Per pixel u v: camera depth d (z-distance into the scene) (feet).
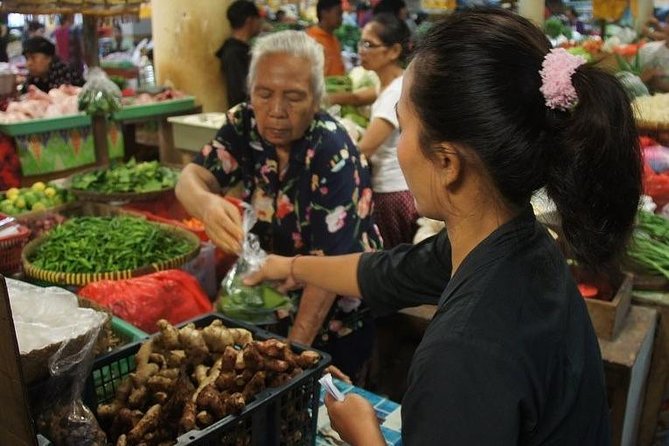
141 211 9.16
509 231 2.67
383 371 7.73
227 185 6.48
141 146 15.40
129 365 4.11
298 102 5.32
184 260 7.11
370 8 24.11
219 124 13.03
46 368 3.32
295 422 3.84
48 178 12.55
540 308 2.55
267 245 6.04
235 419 3.38
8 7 9.37
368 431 3.05
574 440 2.62
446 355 2.41
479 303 2.51
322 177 5.49
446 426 2.34
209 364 4.15
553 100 2.41
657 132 10.37
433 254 4.15
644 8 17.61
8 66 19.17
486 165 2.51
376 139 9.65
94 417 3.61
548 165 2.50
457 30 2.57
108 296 5.70
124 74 20.17
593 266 2.64
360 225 5.57
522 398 2.37
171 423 3.66
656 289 7.44
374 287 4.47
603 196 2.51
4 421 3.10
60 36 23.63
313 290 5.27
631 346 6.39
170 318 5.91
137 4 10.56
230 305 5.36
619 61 11.69
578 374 2.61
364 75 15.28
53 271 6.68
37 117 12.34
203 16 15.78
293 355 3.88
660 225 8.19
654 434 7.71
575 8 19.44
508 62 2.45
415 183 2.76
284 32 5.50
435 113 2.52
